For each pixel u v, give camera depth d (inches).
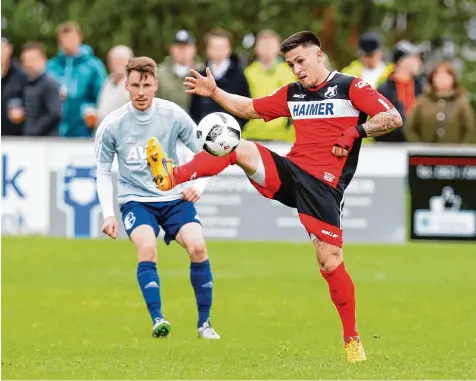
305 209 780.0
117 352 844.6
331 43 2445.9
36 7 2498.8
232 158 777.6
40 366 782.5
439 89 1571.1
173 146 932.6
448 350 856.9
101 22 2464.3
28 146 1567.4
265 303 1101.1
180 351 848.3
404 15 2466.8
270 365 780.0
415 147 1545.3
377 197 1550.2
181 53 1509.6
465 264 1385.3
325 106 778.8
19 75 1616.6
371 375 731.4
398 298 1140.5
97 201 1573.6
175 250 1503.4
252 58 2440.9
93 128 1605.6
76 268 1327.5
